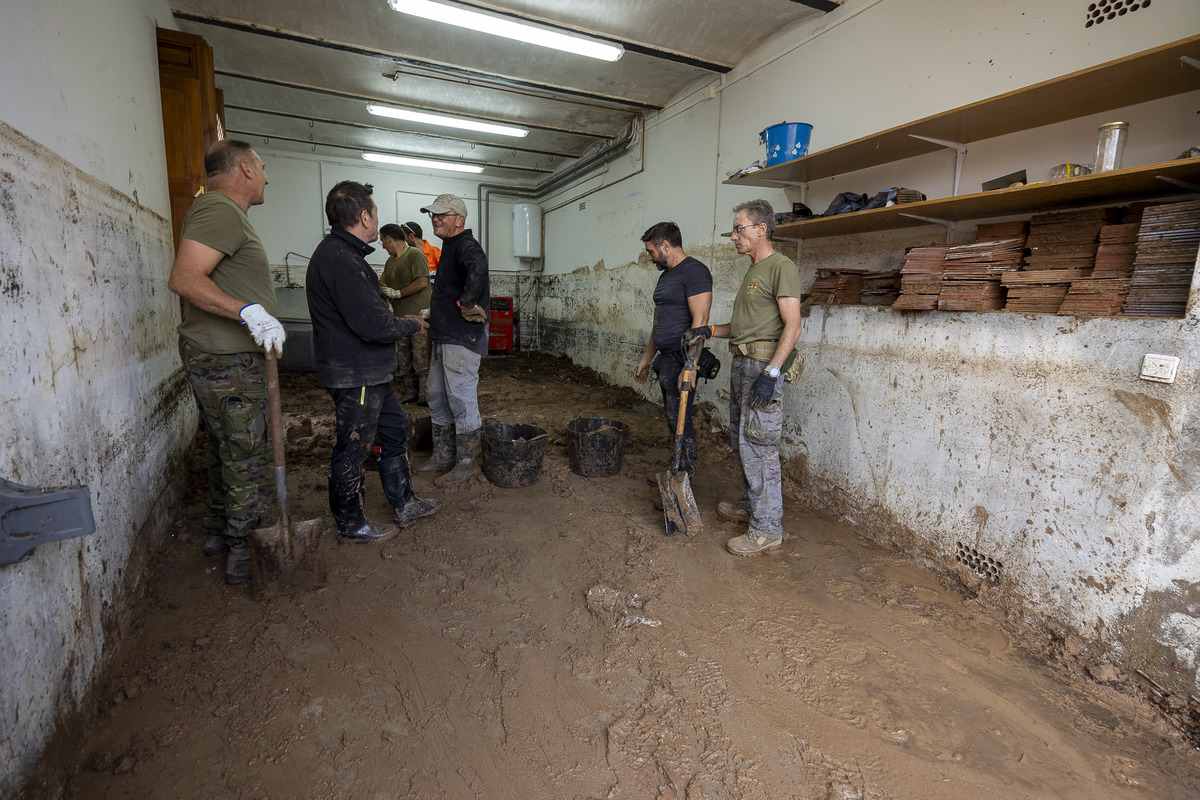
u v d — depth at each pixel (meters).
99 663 1.67
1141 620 1.79
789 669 1.91
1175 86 1.85
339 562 2.50
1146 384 1.77
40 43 1.51
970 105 2.09
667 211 5.38
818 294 3.28
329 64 4.65
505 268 9.49
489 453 3.40
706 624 2.15
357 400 2.51
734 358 2.80
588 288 7.45
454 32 4.04
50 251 1.47
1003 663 1.97
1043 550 2.10
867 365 2.88
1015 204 2.19
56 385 1.45
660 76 4.71
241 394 2.14
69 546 1.49
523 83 4.87
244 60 4.63
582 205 7.48
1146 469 1.77
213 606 2.13
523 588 2.36
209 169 2.13
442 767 1.49
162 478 2.60
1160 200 1.97
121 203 2.25
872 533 2.89
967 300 2.36
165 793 1.38
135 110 2.67
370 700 1.71
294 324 6.89
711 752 1.56
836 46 3.35
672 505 2.86
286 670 1.82
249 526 2.27
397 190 8.55
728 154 4.41
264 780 1.43
